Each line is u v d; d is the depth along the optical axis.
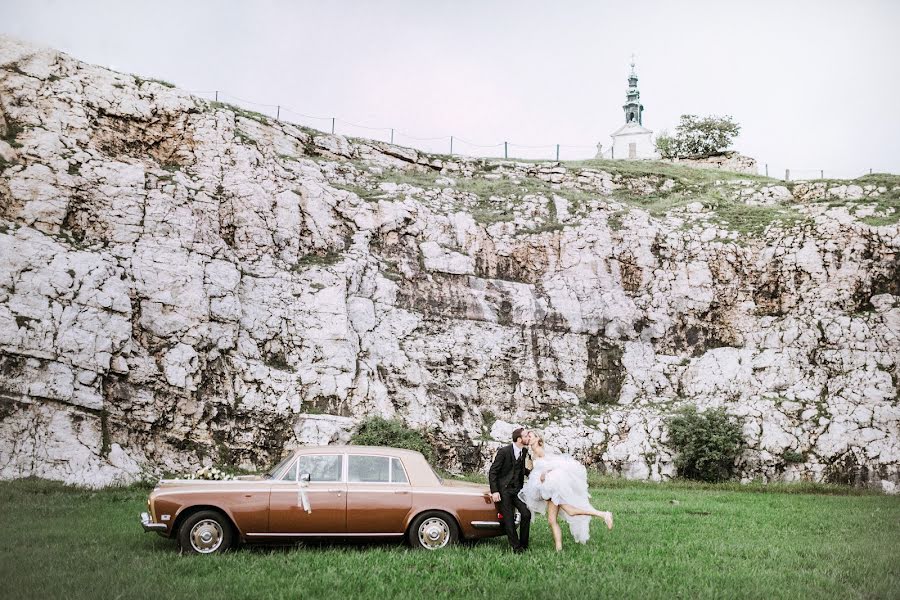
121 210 28.67
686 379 38.41
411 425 31.42
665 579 10.20
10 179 26.94
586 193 45.84
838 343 36.69
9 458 21.97
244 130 38.56
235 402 28.00
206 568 10.34
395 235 37.69
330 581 9.59
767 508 20.73
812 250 39.38
